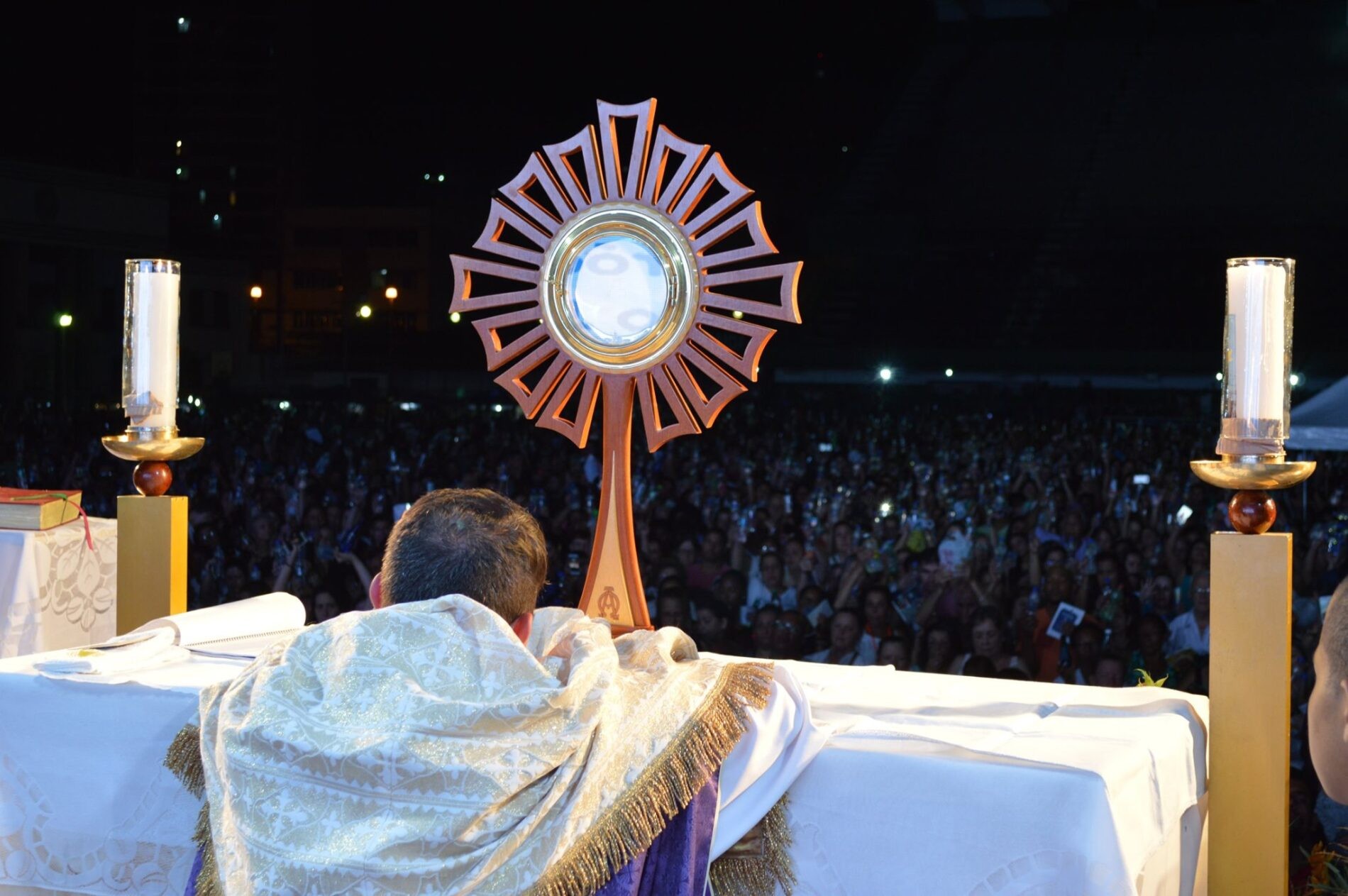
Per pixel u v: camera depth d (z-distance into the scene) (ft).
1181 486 28.30
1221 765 5.45
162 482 7.75
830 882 5.05
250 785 4.61
